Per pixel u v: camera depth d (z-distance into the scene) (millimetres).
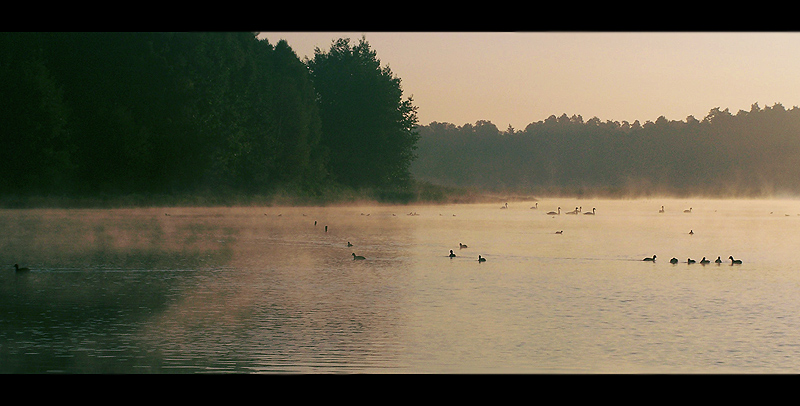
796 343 21094
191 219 77812
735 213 112812
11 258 41188
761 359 19547
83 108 89438
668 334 22156
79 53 90875
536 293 29875
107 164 90000
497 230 68625
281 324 23344
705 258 43094
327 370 18453
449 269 37938
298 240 55031
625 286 32000
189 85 93375
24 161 83000
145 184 94312
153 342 20938
